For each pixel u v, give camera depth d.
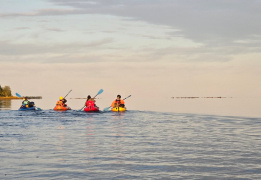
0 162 9.47
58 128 17.83
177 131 16.98
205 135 15.48
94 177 8.00
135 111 31.78
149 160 9.85
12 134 15.30
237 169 8.82
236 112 31.83
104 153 10.85
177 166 9.12
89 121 21.94
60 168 8.82
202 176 8.15
